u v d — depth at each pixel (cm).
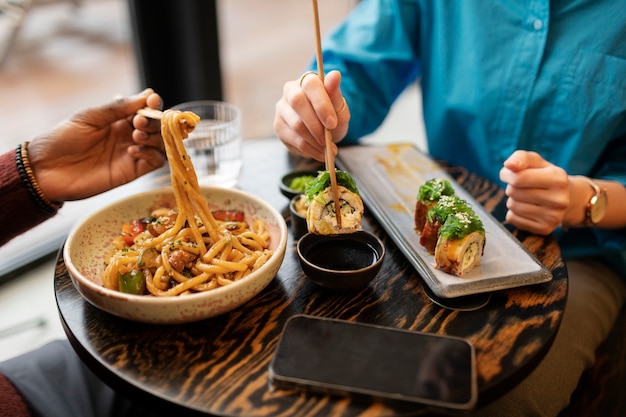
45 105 119
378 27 86
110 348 50
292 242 63
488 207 71
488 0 77
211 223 59
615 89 73
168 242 58
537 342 50
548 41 76
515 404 63
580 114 75
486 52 79
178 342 50
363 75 87
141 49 113
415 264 58
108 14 128
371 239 59
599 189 68
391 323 53
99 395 64
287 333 49
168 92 121
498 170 84
